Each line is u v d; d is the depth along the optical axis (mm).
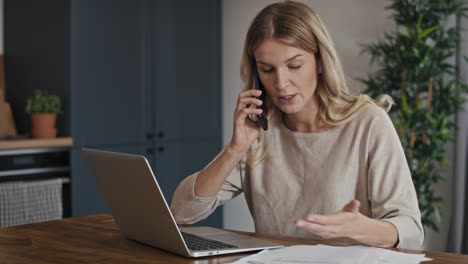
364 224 1470
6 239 1696
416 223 1634
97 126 3758
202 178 1791
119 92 3877
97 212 3771
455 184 3725
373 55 3771
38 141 3430
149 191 1451
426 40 3598
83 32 3660
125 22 3896
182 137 4293
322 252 1409
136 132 3988
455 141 3719
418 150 3613
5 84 3924
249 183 1987
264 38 1728
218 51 4520
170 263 1402
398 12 3836
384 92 3680
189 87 4324
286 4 1778
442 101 3604
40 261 1449
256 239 1604
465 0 3572
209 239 1604
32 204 3342
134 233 1622
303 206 1864
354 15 4027
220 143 4562
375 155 1782
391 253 1411
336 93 1831
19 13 3842
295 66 1735
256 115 1811
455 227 3729
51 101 3529
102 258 1462
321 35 1748
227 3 4516
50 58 3697
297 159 1896
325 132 1871
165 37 4145
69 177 3635
